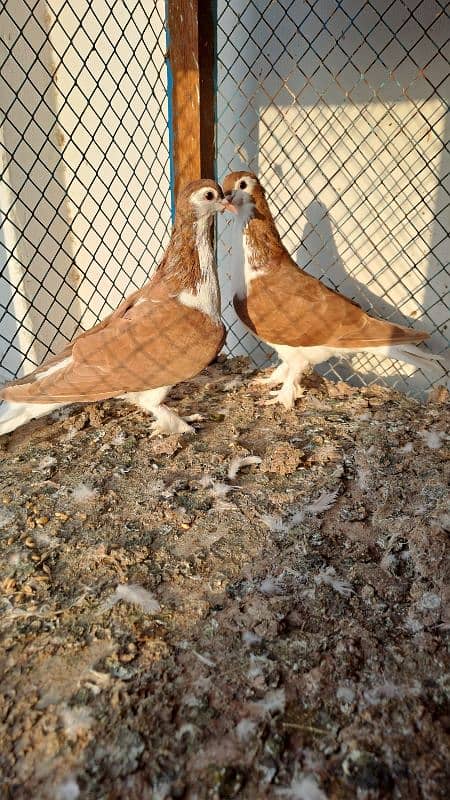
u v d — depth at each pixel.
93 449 0.60
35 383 0.54
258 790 0.30
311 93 0.72
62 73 0.72
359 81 0.68
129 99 0.74
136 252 0.82
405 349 0.64
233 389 0.73
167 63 0.66
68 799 0.30
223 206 0.54
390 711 0.34
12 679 0.36
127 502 0.52
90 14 0.70
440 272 0.73
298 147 0.75
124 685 0.36
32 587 0.43
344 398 0.71
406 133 0.68
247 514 0.51
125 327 0.55
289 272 0.64
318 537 0.48
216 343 0.57
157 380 0.55
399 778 0.31
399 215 0.73
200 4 0.61
